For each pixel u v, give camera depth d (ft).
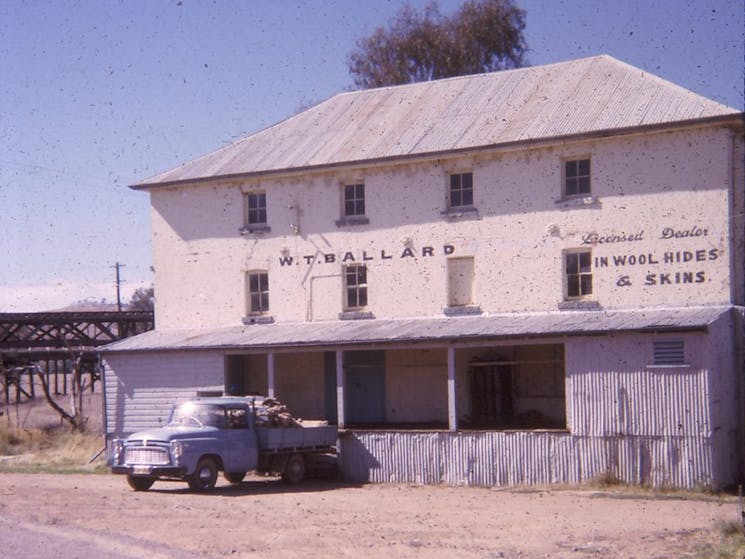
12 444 123.13
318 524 57.72
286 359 108.58
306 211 104.83
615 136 88.69
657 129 86.48
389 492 79.20
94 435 127.13
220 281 108.99
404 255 99.30
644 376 78.64
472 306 95.55
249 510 64.03
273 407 86.74
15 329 137.49
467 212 96.43
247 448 80.74
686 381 77.10
